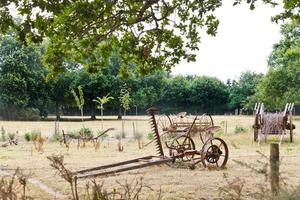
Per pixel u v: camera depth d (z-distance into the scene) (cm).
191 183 1123
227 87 9544
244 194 898
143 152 1927
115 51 1265
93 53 1199
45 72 7225
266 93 6650
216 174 1260
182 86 9150
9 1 871
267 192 649
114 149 2078
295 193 585
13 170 1352
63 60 1145
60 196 970
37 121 6456
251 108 8525
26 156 1778
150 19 1160
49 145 2295
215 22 1204
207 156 1388
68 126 4762
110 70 7456
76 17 998
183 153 1413
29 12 885
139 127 4441
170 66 1249
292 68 6462
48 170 1327
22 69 7006
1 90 7019
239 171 1300
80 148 2142
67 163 1544
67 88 7350
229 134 2731
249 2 973
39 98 7269
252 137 2494
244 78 9538
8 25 886
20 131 3838
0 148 2131
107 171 1221
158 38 1210
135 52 1220
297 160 1539
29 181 1144
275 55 7050
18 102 7019
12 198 629
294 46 6800
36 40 948
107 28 1101
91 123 5528
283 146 2136
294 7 1221
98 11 1014
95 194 580
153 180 1174
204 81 9238
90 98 7406
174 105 9206
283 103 6544
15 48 7100
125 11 1069
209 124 1844
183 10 1173
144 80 7988
